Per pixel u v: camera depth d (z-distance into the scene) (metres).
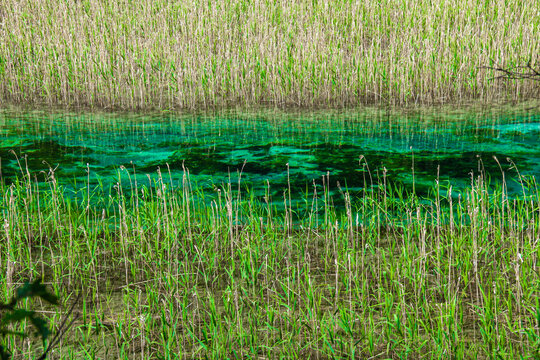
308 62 11.16
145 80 11.49
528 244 4.87
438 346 3.57
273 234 5.43
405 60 11.25
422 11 13.63
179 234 5.65
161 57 12.37
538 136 8.43
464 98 10.93
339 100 11.00
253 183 6.92
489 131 8.77
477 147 8.02
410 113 10.07
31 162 7.84
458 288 4.27
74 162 7.84
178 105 11.09
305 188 6.73
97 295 4.52
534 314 3.80
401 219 5.58
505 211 5.92
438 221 4.86
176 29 13.74
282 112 10.46
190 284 4.71
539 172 6.96
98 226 5.85
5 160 7.94
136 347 3.84
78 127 9.70
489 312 3.79
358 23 13.13
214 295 4.53
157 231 5.49
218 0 14.95
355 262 5.00
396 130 9.04
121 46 12.66
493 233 5.48
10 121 10.11
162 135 9.12
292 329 4.00
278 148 8.29
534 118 9.41
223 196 6.52
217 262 5.02
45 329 1.43
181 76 11.00
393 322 3.98
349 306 4.29
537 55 10.77
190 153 8.16
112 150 8.38
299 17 13.73
